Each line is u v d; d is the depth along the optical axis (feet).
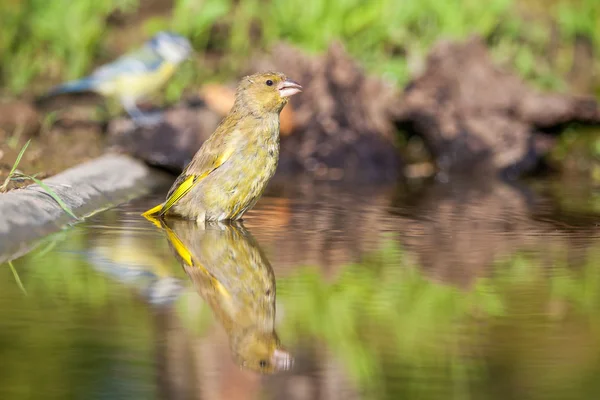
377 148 56.18
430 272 26.07
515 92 57.72
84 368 17.33
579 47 72.69
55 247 28.76
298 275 25.50
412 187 48.52
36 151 46.96
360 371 17.22
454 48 58.44
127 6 71.87
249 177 35.14
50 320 20.38
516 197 43.96
